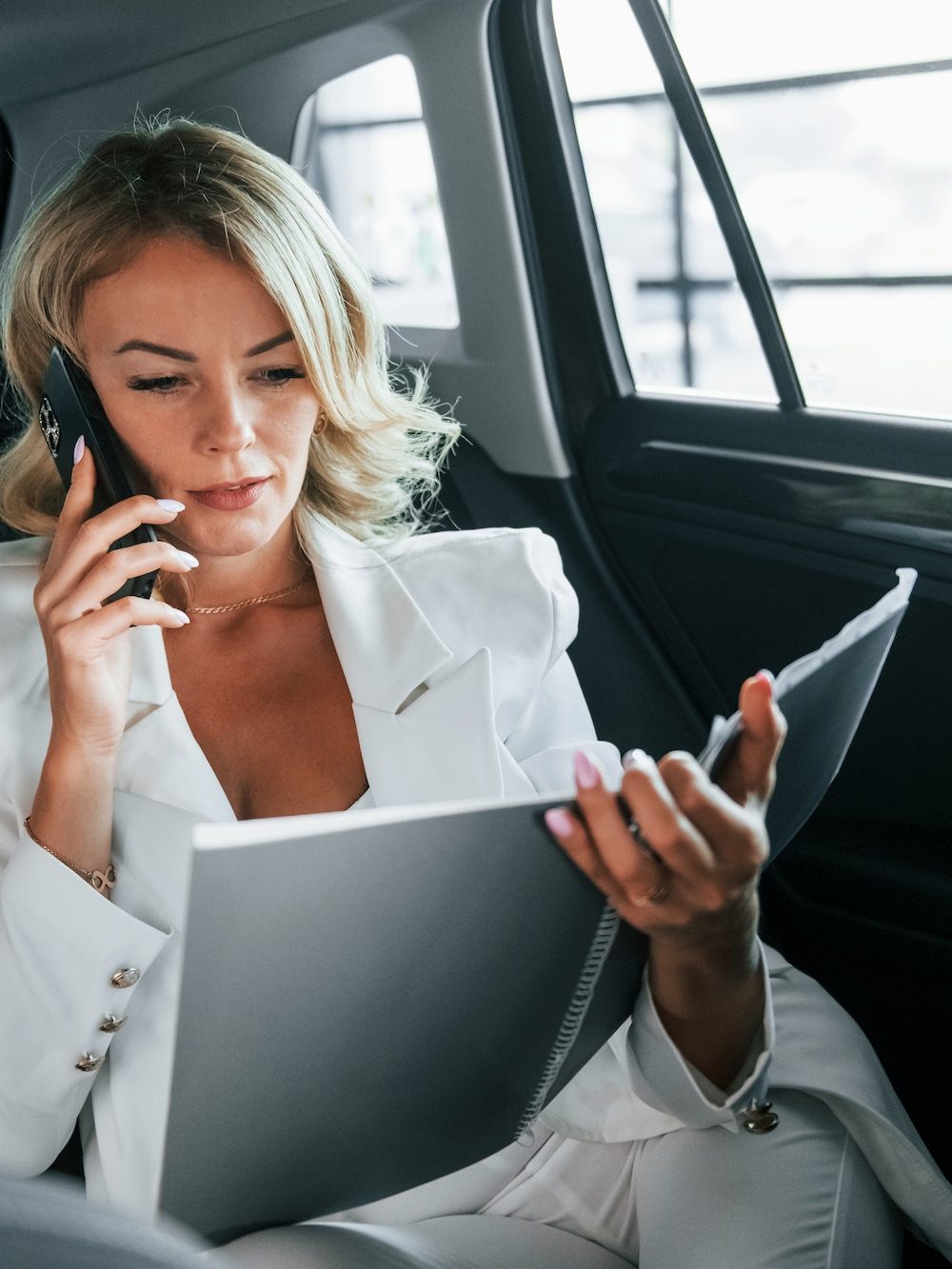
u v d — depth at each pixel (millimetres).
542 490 2324
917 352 1960
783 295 2119
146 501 1116
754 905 946
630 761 847
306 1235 1011
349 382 1269
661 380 2273
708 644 2195
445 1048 918
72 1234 417
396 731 1261
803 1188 1174
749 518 2045
